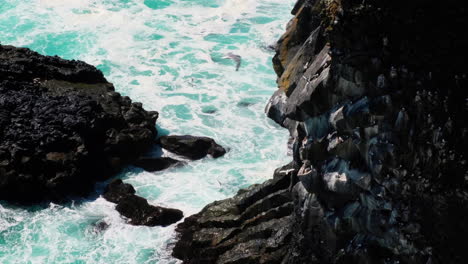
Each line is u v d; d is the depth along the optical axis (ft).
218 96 163.02
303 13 157.89
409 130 87.71
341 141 92.73
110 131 143.02
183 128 152.25
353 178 92.58
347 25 87.76
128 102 152.25
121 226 126.00
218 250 114.83
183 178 138.21
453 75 86.22
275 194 118.01
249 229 116.26
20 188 131.13
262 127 152.15
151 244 121.70
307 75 100.83
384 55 87.45
